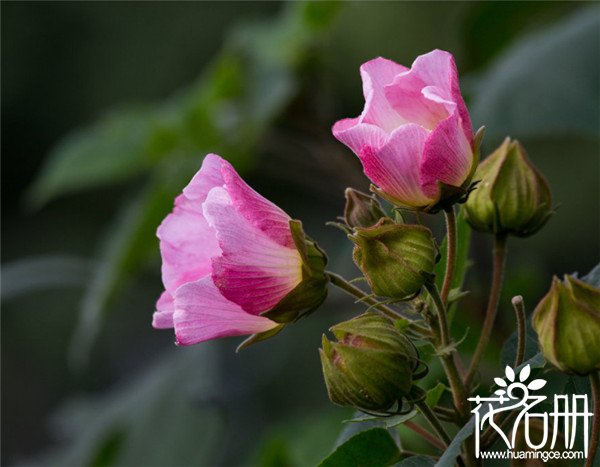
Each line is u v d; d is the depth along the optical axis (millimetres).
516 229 1504
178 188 2004
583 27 1810
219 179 1472
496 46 2059
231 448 2504
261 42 2012
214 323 1470
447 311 1482
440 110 1453
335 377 1446
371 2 2752
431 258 1449
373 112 1457
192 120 2043
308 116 2018
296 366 2576
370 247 1448
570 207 3188
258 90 2016
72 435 2398
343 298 1857
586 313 1424
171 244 1479
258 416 2531
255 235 1463
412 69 1446
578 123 1776
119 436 2221
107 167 2141
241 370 2527
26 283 2268
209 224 1459
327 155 2010
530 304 1836
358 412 1519
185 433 2125
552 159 3203
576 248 3180
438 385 1474
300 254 1465
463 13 2035
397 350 1443
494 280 1504
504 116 1794
